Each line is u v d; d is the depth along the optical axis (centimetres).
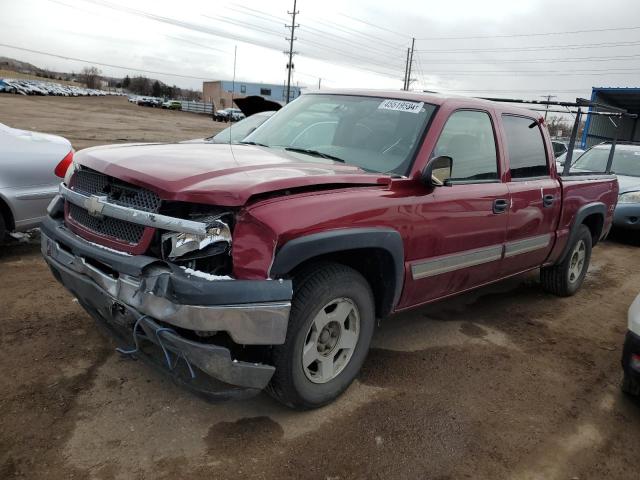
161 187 264
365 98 418
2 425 281
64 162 566
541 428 332
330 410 327
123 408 306
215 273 264
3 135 538
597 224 609
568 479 288
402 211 332
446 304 538
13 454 261
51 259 324
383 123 387
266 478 264
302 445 291
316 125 414
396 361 400
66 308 428
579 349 457
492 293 588
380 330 455
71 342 374
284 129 427
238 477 262
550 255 521
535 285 629
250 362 279
